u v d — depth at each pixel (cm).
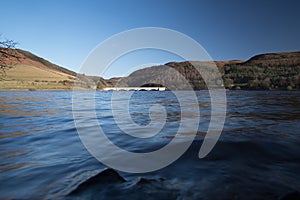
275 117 980
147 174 340
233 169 353
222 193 269
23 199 262
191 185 293
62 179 322
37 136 643
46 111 1403
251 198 256
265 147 468
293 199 248
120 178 305
